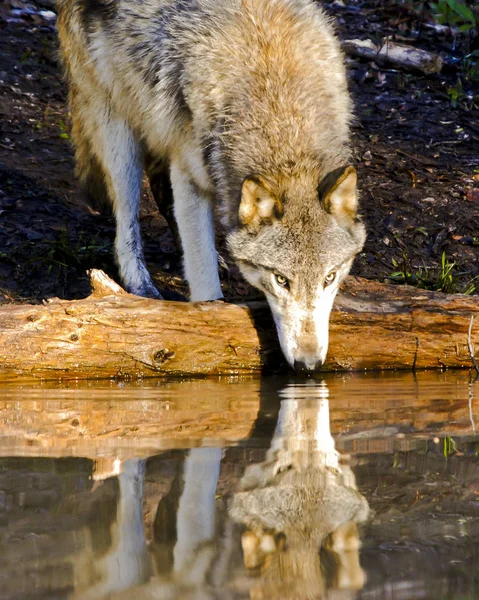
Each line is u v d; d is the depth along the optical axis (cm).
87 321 830
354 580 321
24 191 1359
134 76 1098
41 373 828
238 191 914
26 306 839
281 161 884
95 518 394
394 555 348
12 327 821
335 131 938
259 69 930
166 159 1138
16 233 1238
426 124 1617
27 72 1739
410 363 899
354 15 2064
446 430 592
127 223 1174
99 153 1203
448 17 1859
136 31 1081
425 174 1430
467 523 384
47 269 1160
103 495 430
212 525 384
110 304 844
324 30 1009
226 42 960
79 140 1249
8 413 673
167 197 1217
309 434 582
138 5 1082
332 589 312
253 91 923
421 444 548
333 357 888
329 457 510
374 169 1438
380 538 367
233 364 876
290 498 423
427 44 1950
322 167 886
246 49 946
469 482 452
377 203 1337
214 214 1094
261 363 882
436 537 368
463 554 346
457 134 1583
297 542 361
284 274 831
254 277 870
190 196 1048
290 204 838
